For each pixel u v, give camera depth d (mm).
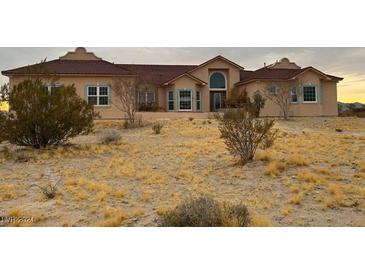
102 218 6688
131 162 12172
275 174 9578
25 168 11234
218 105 34125
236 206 6328
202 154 13219
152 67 37000
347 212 6719
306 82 31125
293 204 7285
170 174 10297
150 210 7117
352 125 24438
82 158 12914
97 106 27641
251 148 11359
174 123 23562
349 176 9172
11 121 14062
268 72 32750
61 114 14703
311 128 22578
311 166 10312
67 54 32688
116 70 28672
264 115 30172
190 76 31188
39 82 15148
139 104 30656
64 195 8258
